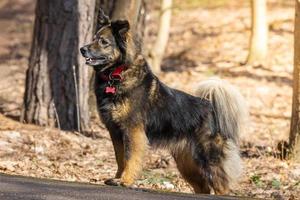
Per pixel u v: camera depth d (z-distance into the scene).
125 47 10.24
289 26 30.48
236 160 10.73
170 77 23.70
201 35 30.64
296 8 13.06
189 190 11.32
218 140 10.61
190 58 27.72
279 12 32.78
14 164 11.51
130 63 10.26
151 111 10.37
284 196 11.03
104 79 10.29
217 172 10.59
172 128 10.52
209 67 25.50
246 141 15.28
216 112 10.65
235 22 32.09
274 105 20.44
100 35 10.24
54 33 15.01
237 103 10.70
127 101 10.20
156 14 35.66
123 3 16.33
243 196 10.43
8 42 33.44
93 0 15.16
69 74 14.97
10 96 20.28
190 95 10.74
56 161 12.29
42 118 15.00
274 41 28.27
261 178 12.02
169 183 11.45
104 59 10.18
